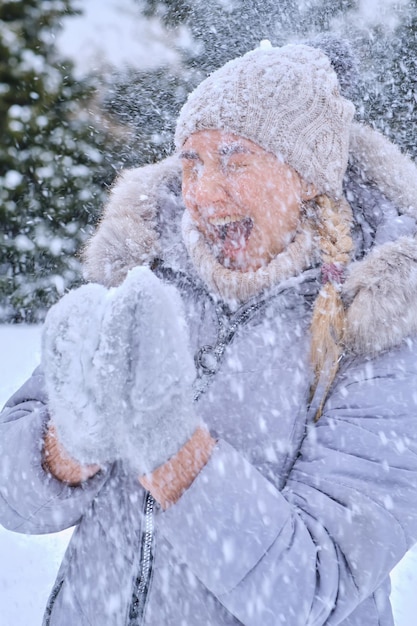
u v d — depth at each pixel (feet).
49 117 21.13
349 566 3.06
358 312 3.40
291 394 3.57
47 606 3.90
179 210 4.29
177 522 2.95
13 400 4.04
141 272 2.85
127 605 3.51
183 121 3.93
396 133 20.74
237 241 3.79
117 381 2.74
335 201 3.94
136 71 21.86
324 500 3.16
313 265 3.76
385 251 3.51
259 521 2.95
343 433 3.31
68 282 20.92
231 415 3.59
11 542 7.57
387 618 3.66
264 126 3.73
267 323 3.69
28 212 20.81
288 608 2.91
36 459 3.36
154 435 2.87
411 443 3.24
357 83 4.58
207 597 3.40
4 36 21.27
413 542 3.21
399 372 3.37
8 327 19.93
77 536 3.79
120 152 21.48
